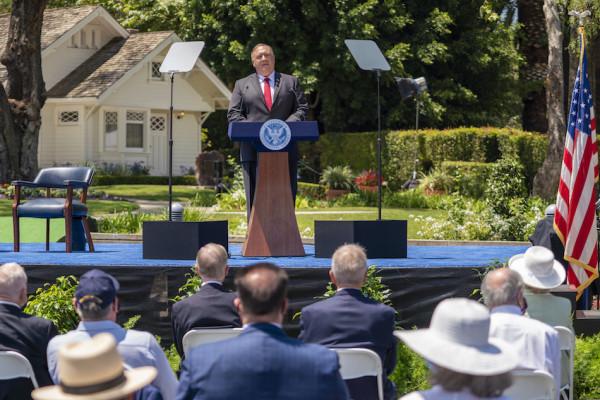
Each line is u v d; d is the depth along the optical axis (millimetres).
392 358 7270
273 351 4969
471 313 4488
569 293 11078
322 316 7098
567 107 43375
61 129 46906
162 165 49625
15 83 36844
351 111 48219
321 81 46656
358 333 7062
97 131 46875
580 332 11047
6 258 12891
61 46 47625
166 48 48438
